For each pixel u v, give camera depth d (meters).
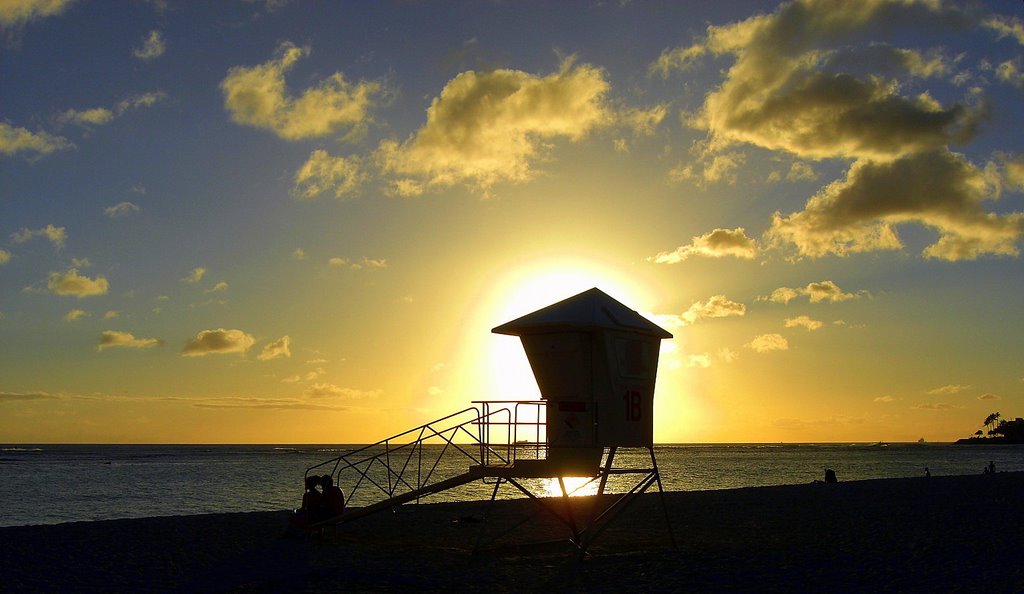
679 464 118.62
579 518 25.44
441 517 25.77
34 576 15.04
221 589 13.63
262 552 17.69
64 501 46.25
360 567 15.49
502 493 47.69
